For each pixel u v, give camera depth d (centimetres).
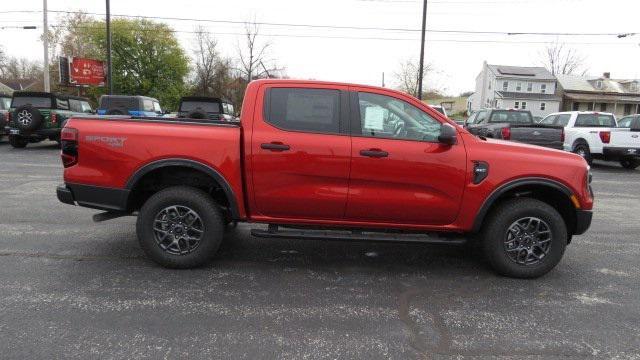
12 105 1563
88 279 433
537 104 5988
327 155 439
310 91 451
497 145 459
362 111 450
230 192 448
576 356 322
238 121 479
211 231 457
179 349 318
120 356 307
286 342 331
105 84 3994
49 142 1817
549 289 443
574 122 1514
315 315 375
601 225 705
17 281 423
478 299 416
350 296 414
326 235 458
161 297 399
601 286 453
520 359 317
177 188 457
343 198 446
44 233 577
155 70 5669
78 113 1688
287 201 450
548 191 475
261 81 456
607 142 1389
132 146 445
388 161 441
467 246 575
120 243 543
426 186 447
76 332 336
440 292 430
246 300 399
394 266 498
